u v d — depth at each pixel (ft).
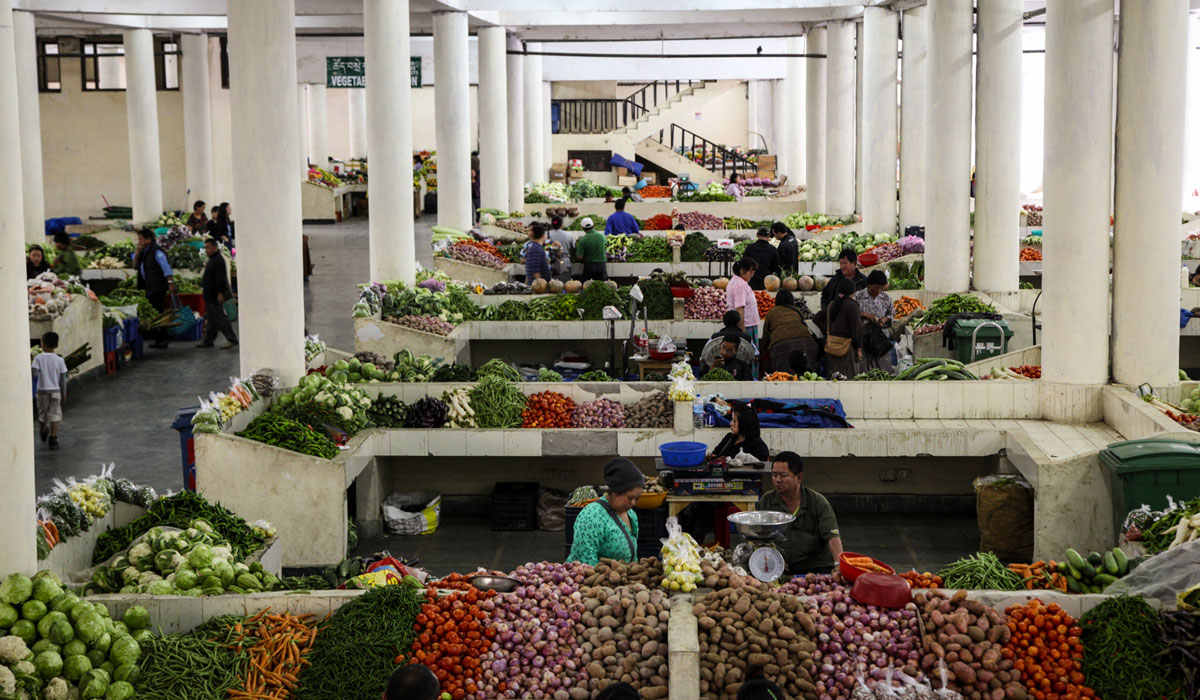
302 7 66.69
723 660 18.66
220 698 19.53
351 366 37.91
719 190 98.63
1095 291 34.88
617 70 115.44
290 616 21.08
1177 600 19.97
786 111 121.90
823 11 79.00
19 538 20.80
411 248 53.98
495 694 19.35
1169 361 35.04
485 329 49.62
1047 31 35.37
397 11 52.16
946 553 31.96
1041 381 35.65
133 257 71.26
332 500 30.68
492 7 69.56
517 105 92.84
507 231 77.30
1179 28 33.94
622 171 124.36
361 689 19.42
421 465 35.86
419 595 21.11
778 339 40.27
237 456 30.73
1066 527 29.71
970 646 19.12
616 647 19.51
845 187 81.35
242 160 35.91
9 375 20.57
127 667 19.84
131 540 25.49
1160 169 34.35
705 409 34.17
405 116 53.01
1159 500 27.58
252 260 36.19
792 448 33.32
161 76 99.09
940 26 50.96
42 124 97.66
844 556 20.89
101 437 42.68
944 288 52.26
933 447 33.50
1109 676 18.98
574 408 34.88
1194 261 62.69
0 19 20.31
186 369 54.29
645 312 43.16
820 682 18.71
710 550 23.71
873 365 40.57
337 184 115.34
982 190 50.52
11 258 20.63
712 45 114.21
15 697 18.80
